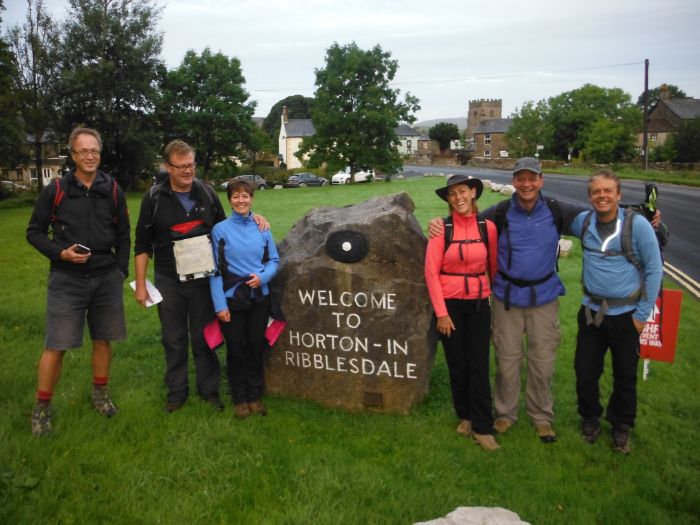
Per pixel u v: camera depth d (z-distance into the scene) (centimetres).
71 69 3180
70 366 519
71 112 3250
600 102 6631
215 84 3938
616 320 385
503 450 392
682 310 751
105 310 403
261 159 5606
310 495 330
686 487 353
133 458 362
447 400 470
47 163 5272
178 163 400
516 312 404
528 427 423
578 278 901
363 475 349
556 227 396
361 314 441
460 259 385
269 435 402
